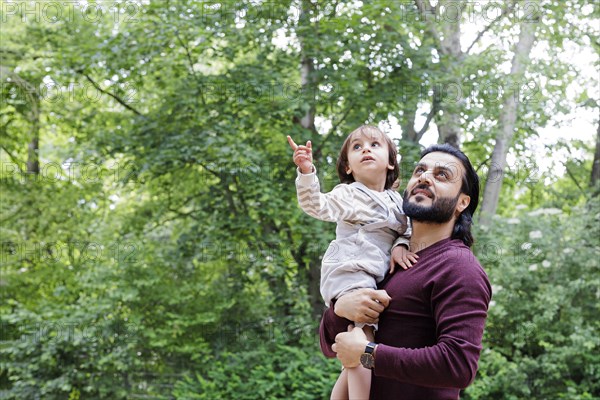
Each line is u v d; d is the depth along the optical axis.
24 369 8.82
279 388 8.07
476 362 2.00
